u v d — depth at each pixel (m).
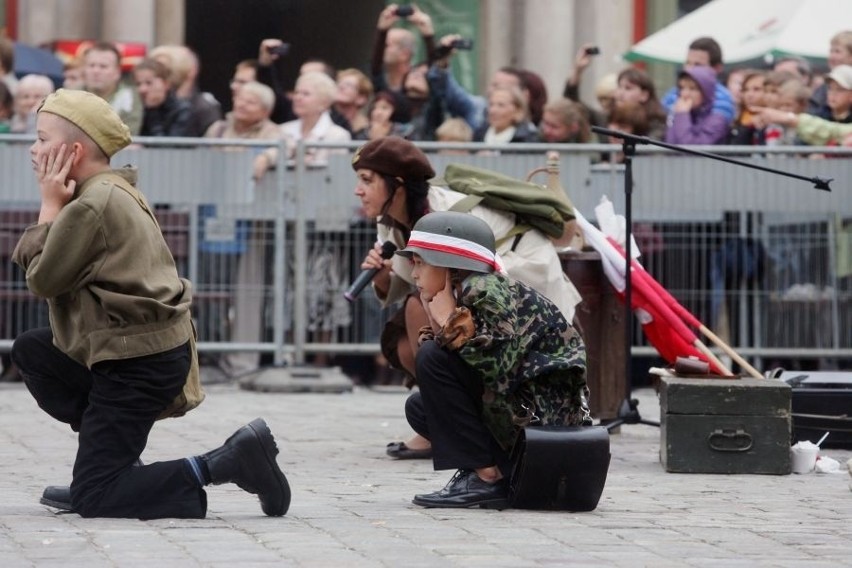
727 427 17.53
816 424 19.25
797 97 27.36
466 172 18.38
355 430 21.38
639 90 27.27
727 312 27.33
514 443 14.46
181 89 28.66
